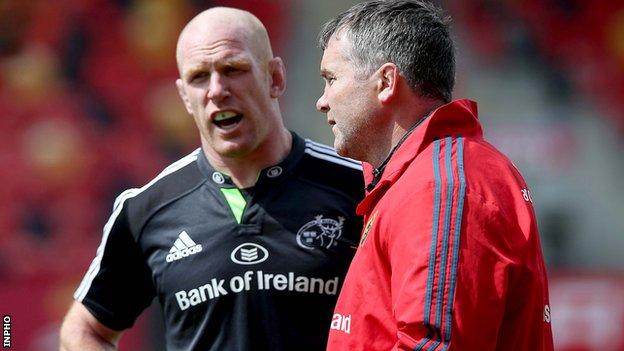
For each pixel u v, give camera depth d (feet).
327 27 30.99
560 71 121.39
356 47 29.22
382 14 29.09
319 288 35.45
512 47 122.11
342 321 28.07
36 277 96.12
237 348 35.22
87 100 118.21
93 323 37.91
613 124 118.52
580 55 121.90
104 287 37.81
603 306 91.86
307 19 122.31
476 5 123.13
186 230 36.42
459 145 27.55
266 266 35.45
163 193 37.27
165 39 121.29
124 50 120.67
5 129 116.37
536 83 120.78
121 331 38.52
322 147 37.58
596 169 115.65
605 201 112.98
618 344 91.50
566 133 117.70
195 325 36.06
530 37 122.52
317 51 120.37
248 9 122.11
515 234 26.32
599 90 120.67
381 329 27.17
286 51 120.57
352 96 29.30
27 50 120.47
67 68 119.65
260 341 35.19
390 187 27.96
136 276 38.11
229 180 36.52
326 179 36.70
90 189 114.11
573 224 111.96
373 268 27.48
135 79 119.44
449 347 24.67
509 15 123.13
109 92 118.73
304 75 119.24
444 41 29.19
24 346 93.91
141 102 118.52
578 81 121.08
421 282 25.22
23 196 112.98
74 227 112.06
